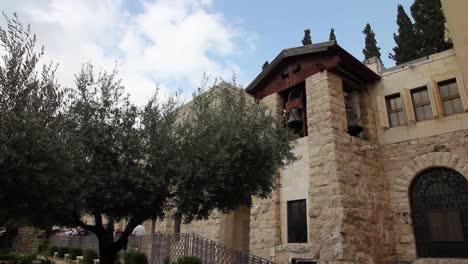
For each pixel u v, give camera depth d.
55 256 19.81
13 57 5.77
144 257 12.44
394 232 11.42
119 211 7.29
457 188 10.62
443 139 11.17
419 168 11.45
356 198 10.53
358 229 10.12
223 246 10.96
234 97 9.44
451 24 7.21
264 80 14.52
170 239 13.26
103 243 8.14
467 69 6.72
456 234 10.30
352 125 11.95
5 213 5.56
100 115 7.41
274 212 11.96
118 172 6.86
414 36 20.70
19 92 5.61
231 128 7.96
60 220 6.99
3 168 4.96
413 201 11.48
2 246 19.12
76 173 6.26
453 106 11.42
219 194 7.93
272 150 8.30
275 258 11.38
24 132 5.14
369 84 13.52
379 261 10.35
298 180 11.73
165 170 7.10
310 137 11.66
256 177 8.18
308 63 12.86
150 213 7.64
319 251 10.08
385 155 12.41
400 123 12.54
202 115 8.31
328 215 10.18
